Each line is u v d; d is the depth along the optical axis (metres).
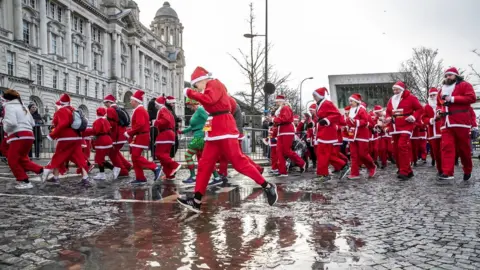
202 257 3.44
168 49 96.06
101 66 62.84
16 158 7.92
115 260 3.38
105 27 63.44
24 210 5.58
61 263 3.32
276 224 4.62
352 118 9.62
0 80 38.16
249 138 17.84
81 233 4.29
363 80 40.16
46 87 46.72
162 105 9.24
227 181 9.20
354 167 9.50
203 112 8.70
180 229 4.43
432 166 13.27
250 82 25.05
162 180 9.55
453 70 8.40
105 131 9.71
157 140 9.31
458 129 8.27
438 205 5.65
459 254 3.48
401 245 3.75
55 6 51.44
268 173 11.20
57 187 8.16
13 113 7.81
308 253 3.53
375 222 4.68
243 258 3.41
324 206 5.73
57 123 8.46
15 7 43.28
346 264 3.24
